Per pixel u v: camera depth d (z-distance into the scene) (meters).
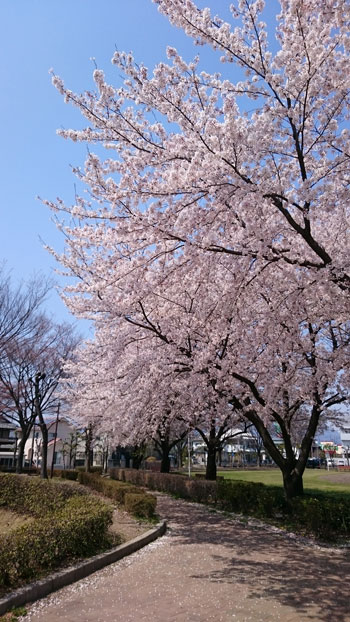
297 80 5.71
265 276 7.27
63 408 26.52
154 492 16.61
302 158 6.20
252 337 8.02
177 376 10.26
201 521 9.68
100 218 6.38
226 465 50.97
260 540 7.55
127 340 8.77
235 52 5.83
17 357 18.41
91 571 5.58
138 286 6.61
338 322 8.27
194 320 8.20
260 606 4.25
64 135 6.17
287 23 5.90
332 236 8.24
